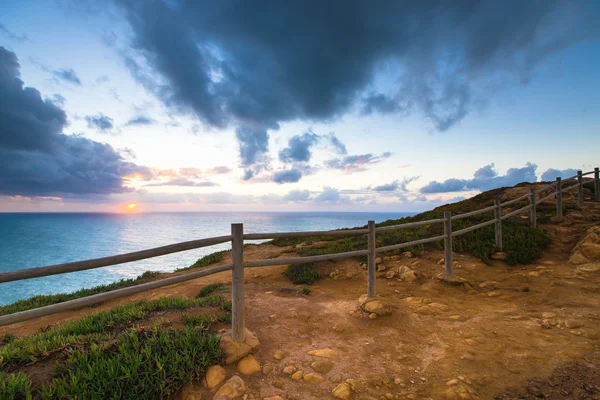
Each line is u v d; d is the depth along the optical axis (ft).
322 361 11.51
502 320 15.33
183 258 232.73
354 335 14.03
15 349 10.23
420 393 9.85
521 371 10.77
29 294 139.85
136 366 9.35
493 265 25.75
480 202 53.31
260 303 18.06
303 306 17.81
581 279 20.31
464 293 20.35
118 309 15.66
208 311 14.89
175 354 10.13
